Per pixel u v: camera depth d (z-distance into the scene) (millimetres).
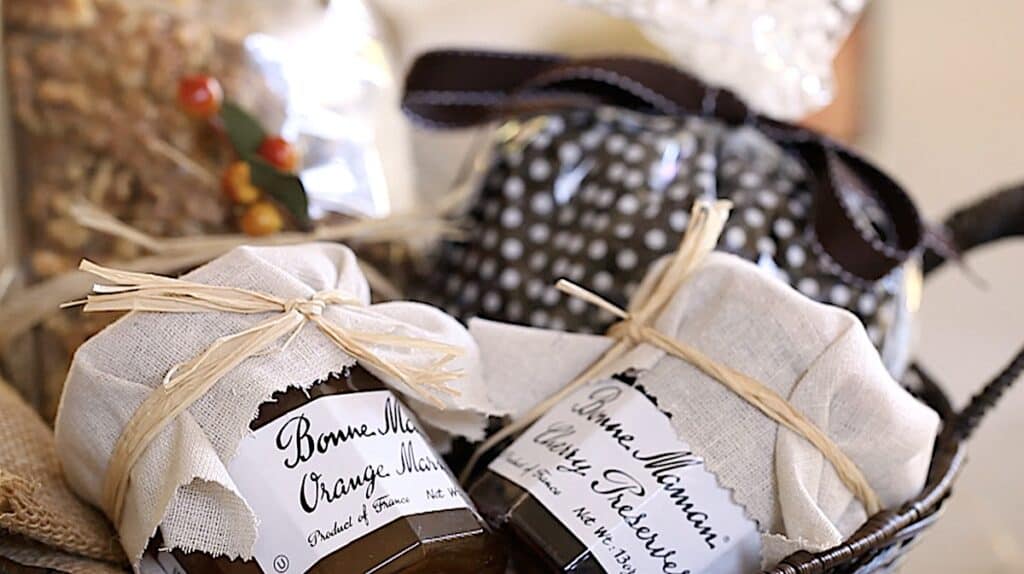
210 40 460
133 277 323
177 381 314
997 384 411
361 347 331
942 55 652
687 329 364
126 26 446
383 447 322
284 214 461
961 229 481
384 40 553
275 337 322
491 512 344
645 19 488
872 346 353
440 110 526
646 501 338
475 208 499
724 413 349
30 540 328
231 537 307
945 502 380
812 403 346
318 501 310
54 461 359
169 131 449
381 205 503
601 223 459
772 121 462
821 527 335
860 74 665
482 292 477
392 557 303
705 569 340
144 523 312
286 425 315
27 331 432
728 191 454
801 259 437
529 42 617
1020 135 630
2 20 443
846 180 460
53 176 442
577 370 381
